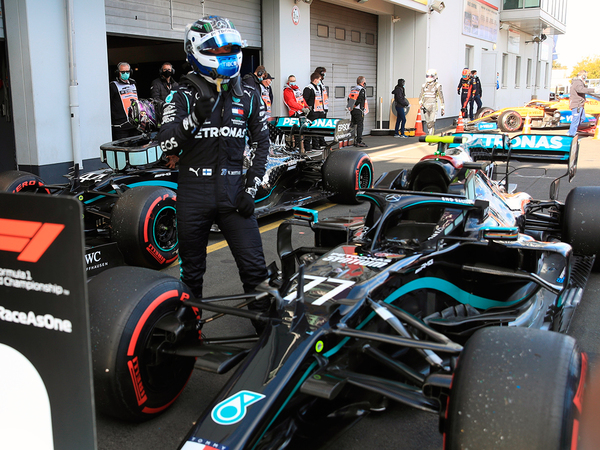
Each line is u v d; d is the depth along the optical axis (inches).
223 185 116.4
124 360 90.9
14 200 50.2
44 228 49.3
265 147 123.7
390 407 108.5
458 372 72.3
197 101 104.0
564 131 696.4
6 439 54.0
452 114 859.4
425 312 121.6
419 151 522.6
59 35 315.3
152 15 405.1
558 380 67.1
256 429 71.3
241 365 83.4
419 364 112.0
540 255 154.2
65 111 323.9
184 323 102.5
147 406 97.7
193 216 117.5
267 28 513.3
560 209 191.2
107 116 354.6
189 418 106.4
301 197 272.4
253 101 120.1
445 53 805.2
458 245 124.1
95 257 159.3
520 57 1221.7
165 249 199.2
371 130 751.7
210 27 106.0
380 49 753.0
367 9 684.1
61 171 326.0
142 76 685.3
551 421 64.3
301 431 86.2
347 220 142.8
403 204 127.7
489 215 141.9
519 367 69.2
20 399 52.9
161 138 111.8
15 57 306.0
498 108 1071.6
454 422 69.0
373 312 101.0
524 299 132.3
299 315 91.1
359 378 82.7
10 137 325.1
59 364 50.8
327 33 640.4
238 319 153.6
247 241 122.0
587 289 171.3
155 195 191.0
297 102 489.4
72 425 51.2
